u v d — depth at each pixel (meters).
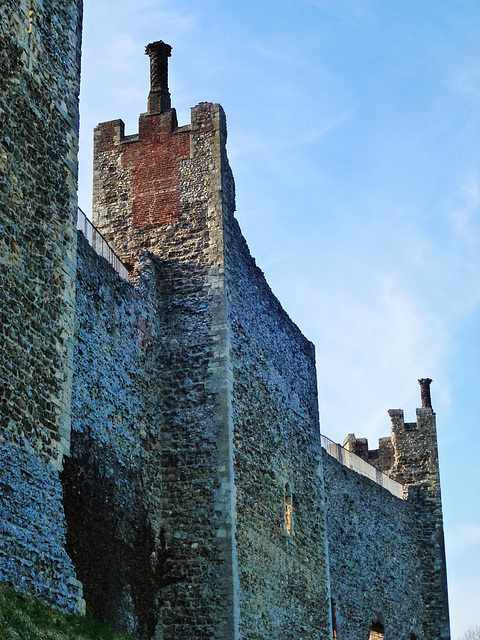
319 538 29.20
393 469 43.62
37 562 16.05
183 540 23.95
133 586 22.38
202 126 27.81
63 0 19.47
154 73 28.83
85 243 22.72
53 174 18.23
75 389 21.30
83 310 22.14
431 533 42.25
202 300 25.95
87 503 20.97
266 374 27.62
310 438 30.05
